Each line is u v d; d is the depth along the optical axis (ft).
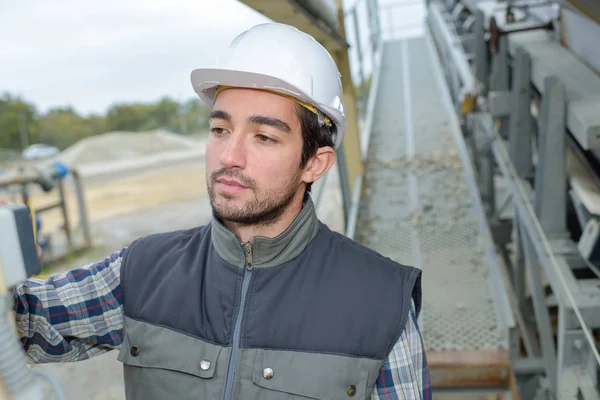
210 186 3.25
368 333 3.29
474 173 13.85
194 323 3.35
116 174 66.90
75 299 3.46
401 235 11.96
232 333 3.29
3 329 1.73
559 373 6.84
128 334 3.44
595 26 8.97
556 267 7.24
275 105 3.12
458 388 8.29
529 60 10.33
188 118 137.39
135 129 140.77
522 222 9.61
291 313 3.29
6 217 1.88
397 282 3.43
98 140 91.35
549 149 8.32
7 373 1.69
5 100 129.49
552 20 11.64
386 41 29.50
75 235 33.65
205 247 3.61
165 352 3.31
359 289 3.36
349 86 12.67
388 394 3.38
